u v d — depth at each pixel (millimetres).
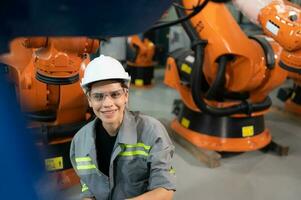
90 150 1429
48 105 2355
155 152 1407
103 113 1323
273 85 3010
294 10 1909
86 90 1334
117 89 1299
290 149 3375
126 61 5711
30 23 318
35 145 378
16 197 349
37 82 2156
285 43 1913
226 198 2521
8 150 352
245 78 2885
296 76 3920
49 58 1470
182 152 3217
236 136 3127
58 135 2326
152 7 347
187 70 3209
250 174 2871
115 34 362
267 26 1970
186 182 2715
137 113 1494
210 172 2875
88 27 334
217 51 2785
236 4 2082
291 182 2762
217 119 3146
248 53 2789
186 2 2582
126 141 1382
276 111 4520
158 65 6754
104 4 318
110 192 1500
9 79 407
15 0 298
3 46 356
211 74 3002
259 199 2516
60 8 308
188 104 3307
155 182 1395
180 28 6398
